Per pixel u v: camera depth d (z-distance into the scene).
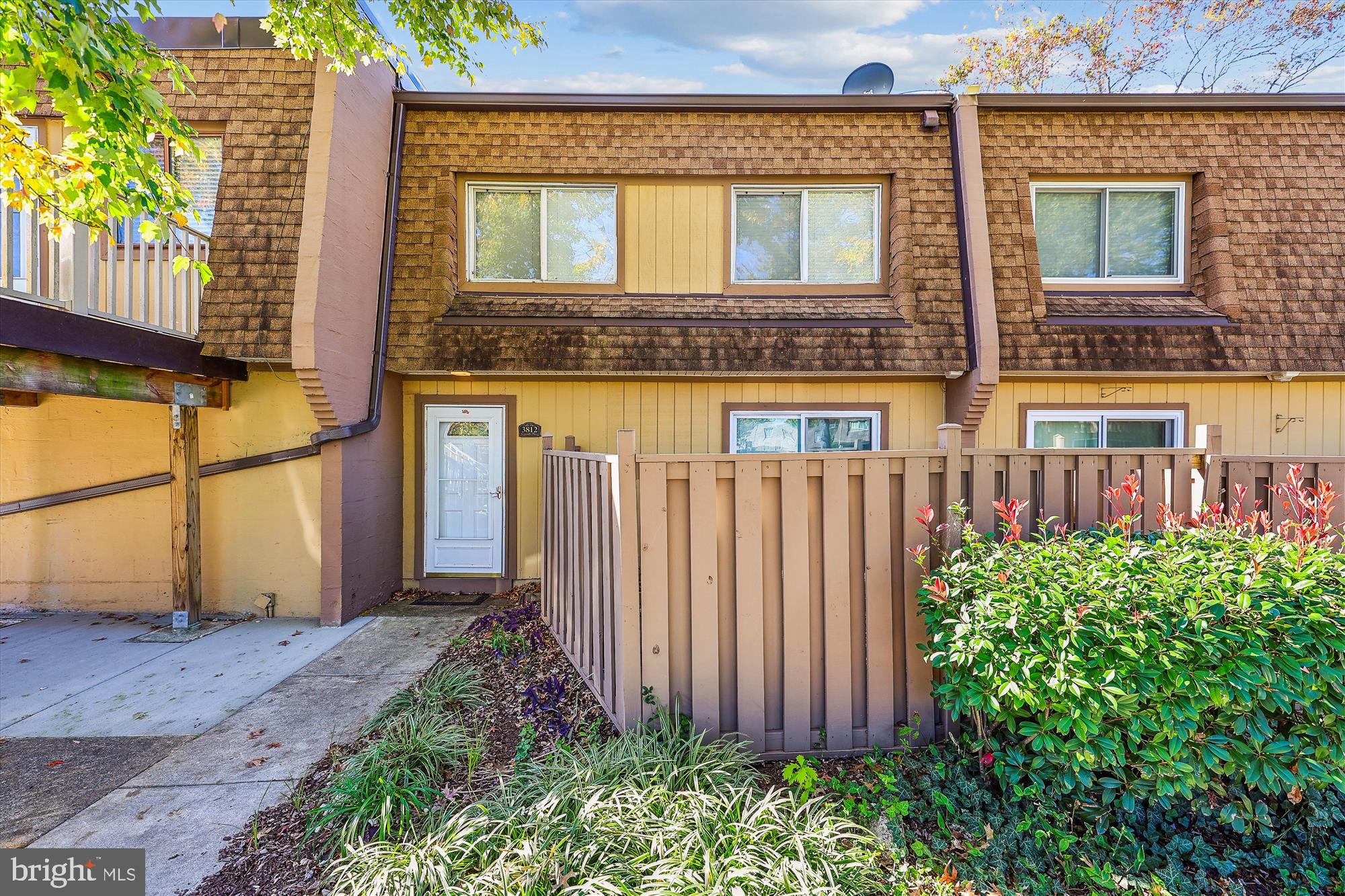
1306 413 5.85
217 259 5.08
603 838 2.01
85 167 2.62
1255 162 5.83
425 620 5.19
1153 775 2.16
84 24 2.09
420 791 2.47
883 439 6.10
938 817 2.31
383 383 5.69
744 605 2.73
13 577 5.45
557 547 4.29
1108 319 5.64
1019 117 6.00
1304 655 1.99
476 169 5.92
